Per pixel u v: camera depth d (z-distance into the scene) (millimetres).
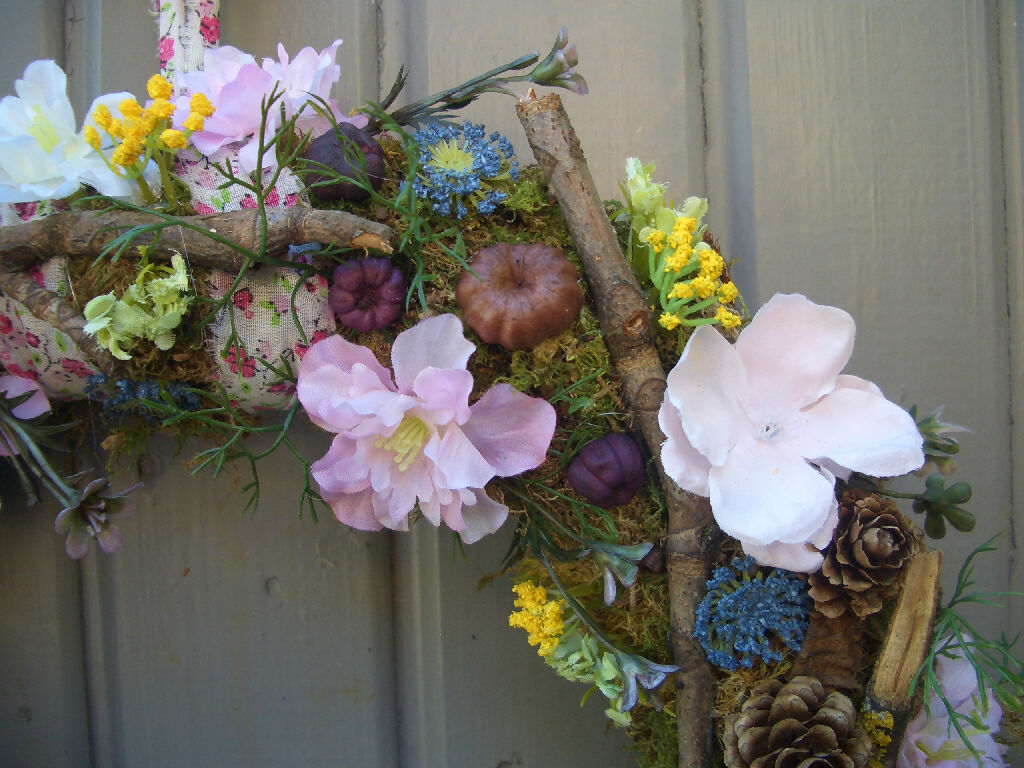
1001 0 381
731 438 270
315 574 358
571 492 294
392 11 369
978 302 379
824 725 270
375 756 360
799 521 263
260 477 354
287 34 363
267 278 282
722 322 277
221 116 285
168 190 278
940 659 305
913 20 379
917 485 373
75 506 275
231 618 355
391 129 289
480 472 266
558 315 272
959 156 380
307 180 289
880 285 375
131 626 352
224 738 355
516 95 298
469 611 359
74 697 348
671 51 373
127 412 307
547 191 302
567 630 303
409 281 289
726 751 276
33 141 272
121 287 274
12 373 292
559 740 361
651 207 302
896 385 375
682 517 285
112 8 354
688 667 288
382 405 260
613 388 288
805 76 376
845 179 376
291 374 286
